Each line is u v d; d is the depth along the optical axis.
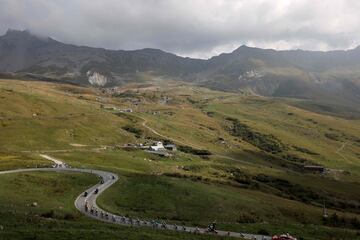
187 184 128.38
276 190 187.75
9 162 140.38
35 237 49.19
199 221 92.56
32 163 143.00
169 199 109.81
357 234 81.00
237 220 102.06
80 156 191.38
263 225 82.62
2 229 53.12
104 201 97.38
